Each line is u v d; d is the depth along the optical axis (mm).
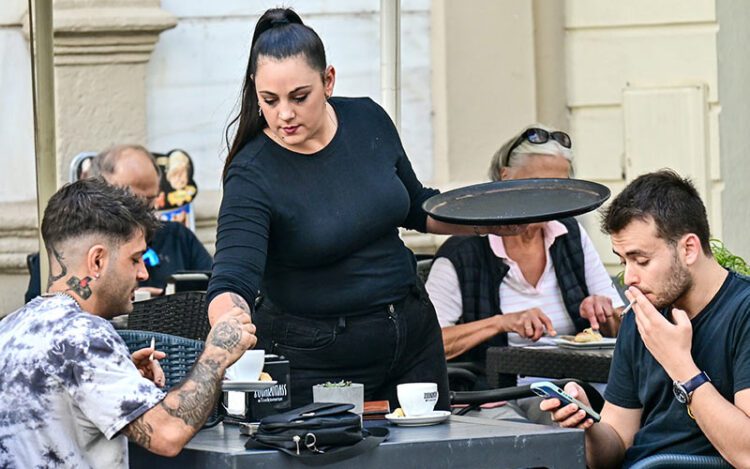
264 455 4727
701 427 5402
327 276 5836
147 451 5289
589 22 10383
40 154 6430
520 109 10438
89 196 5125
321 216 5699
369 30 10523
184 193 9883
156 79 10266
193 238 9586
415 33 10438
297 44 5512
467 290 8055
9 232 10211
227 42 10383
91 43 10094
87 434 4914
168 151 10297
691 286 5535
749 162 10375
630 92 10320
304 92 5500
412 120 10469
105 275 5102
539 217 5668
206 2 10320
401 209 5930
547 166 8086
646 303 5500
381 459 4820
